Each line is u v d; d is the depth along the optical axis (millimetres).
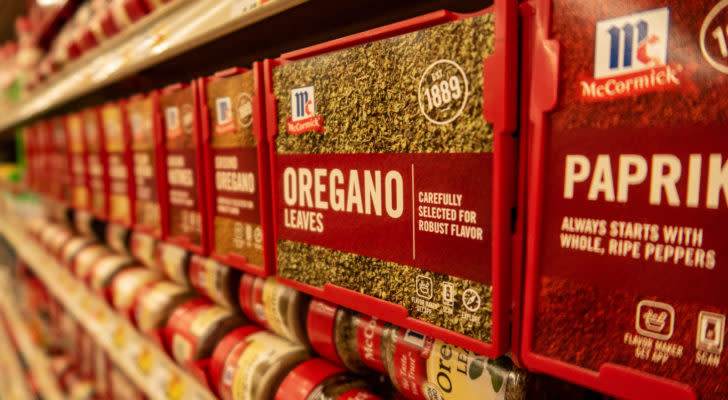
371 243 563
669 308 346
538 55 395
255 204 754
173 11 915
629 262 363
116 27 1276
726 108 311
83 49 1546
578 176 383
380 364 651
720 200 319
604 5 356
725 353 324
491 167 430
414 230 510
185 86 937
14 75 2756
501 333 447
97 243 1831
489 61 416
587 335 390
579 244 388
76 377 2090
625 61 350
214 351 912
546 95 391
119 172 1267
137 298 1222
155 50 918
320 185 623
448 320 490
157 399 1155
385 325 634
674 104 332
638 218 355
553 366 410
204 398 974
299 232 670
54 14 2014
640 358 364
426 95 474
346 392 705
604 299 378
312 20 800
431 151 480
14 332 3385
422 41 469
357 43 558
